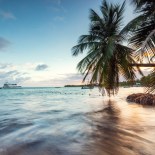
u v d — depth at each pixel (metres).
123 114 10.96
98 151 4.80
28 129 7.53
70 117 10.41
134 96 19.78
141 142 5.42
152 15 9.36
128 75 16.30
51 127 7.82
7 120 9.83
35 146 5.28
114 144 5.30
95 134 6.45
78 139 5.91
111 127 7.49
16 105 19.08
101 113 11.70
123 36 11.66
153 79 6.19
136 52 8.21
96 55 16.28
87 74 17.19
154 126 7.51
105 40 17.75
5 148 5.14
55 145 5.35
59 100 26.19
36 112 13.11
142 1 9.52
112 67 16.25
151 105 15.04
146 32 9.56
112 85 17.20
